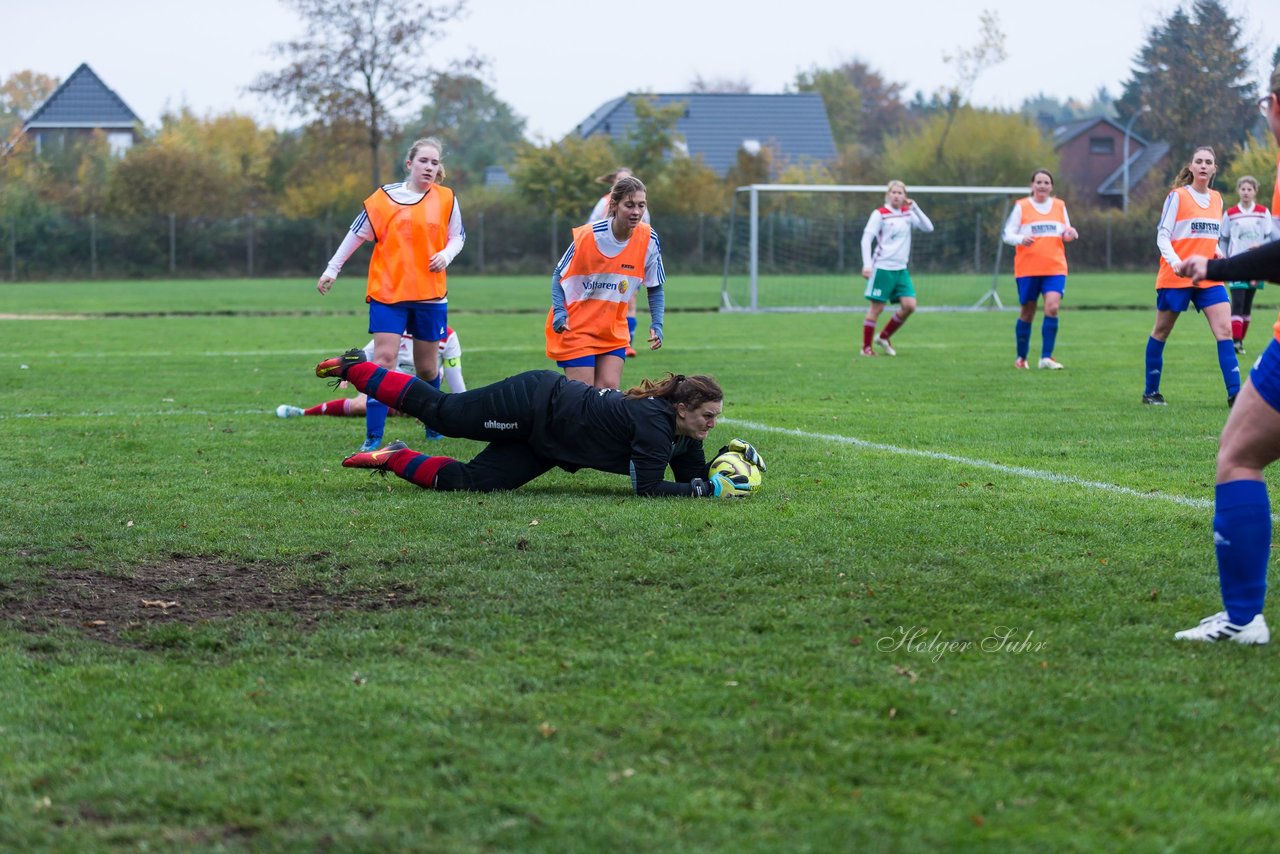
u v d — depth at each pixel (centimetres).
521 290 8694
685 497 1570
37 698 897
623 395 1588
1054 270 3356
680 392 1560
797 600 1116
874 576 1195
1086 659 956
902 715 848
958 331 5094
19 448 2038
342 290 8950
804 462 1862
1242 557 979
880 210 3806
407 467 1650
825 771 762
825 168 14225
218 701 887
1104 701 868
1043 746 797
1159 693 882
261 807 722
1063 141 16125
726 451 1648
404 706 869
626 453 1581
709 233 11750
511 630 1041
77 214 12112
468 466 1639
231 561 1290
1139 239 11350
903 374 3262
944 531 1378
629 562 1248
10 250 10981
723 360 3688
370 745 805
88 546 1353
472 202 12338
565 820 699
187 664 977
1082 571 1209
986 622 1052
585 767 768
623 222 1862
